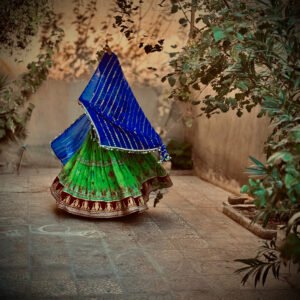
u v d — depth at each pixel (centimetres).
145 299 370
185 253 462
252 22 446
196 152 805
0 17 751
